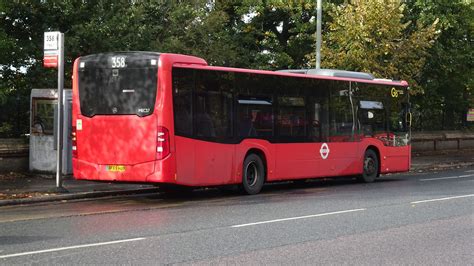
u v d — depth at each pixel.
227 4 29.80
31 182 16.52
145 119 13.62
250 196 15.34
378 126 20.19
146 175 13.59
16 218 11.16
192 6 26.61
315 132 17.66
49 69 19.31
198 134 14.27
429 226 10.48
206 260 7.63
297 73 17.73
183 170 13.88
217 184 14.75
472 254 8.23
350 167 18.97
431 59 29.88
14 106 18.89
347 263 7.61
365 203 13.67
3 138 18.25
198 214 11.80
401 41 25.91
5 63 18.50
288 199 14.55
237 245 8.63
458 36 30.70
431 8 27.98
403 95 21.33
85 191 15.15
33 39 18.98
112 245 8.54
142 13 22.67
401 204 13.48
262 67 29.22
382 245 8.78
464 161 29.00
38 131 17.78
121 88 13.87
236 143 15.26
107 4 20.19
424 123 34.94
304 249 8.42
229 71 15.15
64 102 17.59
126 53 13.88
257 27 30.70
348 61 25.67
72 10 19.12
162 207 12.98
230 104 15.13
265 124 16.14
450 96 33.94
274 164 16.36
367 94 19.77
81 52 19.42
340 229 10.09
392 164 20.75
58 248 8.30
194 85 14.20
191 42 26.25
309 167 17.44
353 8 25.70
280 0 28.42
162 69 13.55
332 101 18.33
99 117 14.08
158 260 7.59
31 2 18.59
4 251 8.09
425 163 27.52
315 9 29.05
